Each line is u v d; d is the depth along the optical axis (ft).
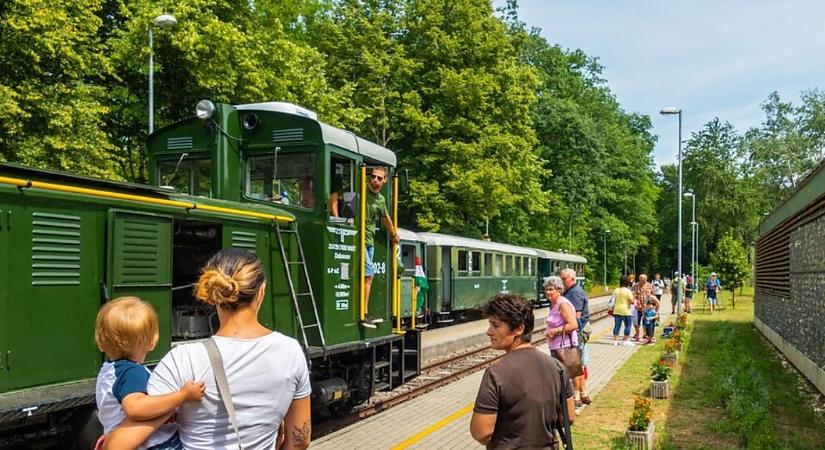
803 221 49.11
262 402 10.03
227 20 75.00
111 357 10.91
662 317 106.32
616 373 47.47
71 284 18.93
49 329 18.26
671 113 94.99
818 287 42.65
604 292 194.80
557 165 159.74
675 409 35.73
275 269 27.53
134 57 65.10
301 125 29.48
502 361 13.34
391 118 103.55
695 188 264.93
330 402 29.81
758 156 219.20
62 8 54.34
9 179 17.44
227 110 29.63
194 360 9.87
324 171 29.09
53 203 18.58
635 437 27.66
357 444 28.84
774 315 65.67
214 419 9.82
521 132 113.29
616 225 204.33
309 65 85.20
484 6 110.83
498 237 134.00
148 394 9.88
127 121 76.79
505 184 104.17
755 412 31.83
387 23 106.32
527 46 172.04
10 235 17.42
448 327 80.74
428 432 31.01
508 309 13.70
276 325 27.32
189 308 24.26
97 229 19.81
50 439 18.92
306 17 109.09
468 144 102.22
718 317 103.65
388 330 35.94
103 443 10.67
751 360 50.44
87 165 57.62
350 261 31.42
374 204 33.53
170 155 30.12
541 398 12.94
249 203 28.68
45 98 55.31
